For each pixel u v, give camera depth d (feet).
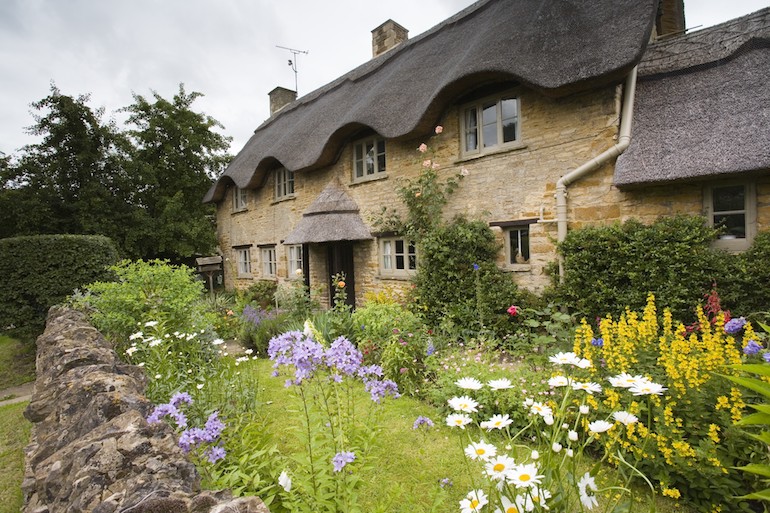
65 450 5.76
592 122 19.10
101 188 40.91
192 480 5.02
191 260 53.93
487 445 4.74
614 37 17.34
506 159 22.31
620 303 17.20
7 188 37.32
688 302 15.40
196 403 10.61
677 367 9.06
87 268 27.94
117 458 5.06
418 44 33.06
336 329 21.36
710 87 17.35
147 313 17.24
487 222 23.31
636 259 16.80
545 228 20.74
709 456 8.10
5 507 10.42
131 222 44.50
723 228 15.51
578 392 10.19
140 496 4.26
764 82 15.89
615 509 4.88
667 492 8.39
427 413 13.39
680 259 15.74
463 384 5.92
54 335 14.94
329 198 32.22
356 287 32.86
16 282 26.04
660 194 17.26
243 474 6.29
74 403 7.80
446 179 25.25
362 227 30.99
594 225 19.10
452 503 8.70
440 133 25.63
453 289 22.97
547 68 18.43
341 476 6.19
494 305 21.25
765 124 14.56
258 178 42.45
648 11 17.04
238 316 30.81
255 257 46.16
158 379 11.79
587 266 18.13
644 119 18.15
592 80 17.53
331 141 31.40
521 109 21.70
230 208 51.37
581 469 9.45
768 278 14.32
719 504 8.18
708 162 14.94
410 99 26.37
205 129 54.24
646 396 9.16
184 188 52.19
